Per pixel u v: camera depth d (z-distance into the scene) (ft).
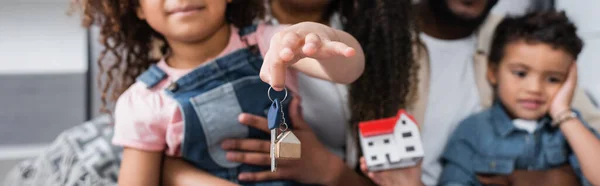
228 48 2.45
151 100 2.39
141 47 2.82
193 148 2.38
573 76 2.97
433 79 3.13
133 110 2.39
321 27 1.90
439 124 3.15
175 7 2.27
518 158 3.07
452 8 3.06
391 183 2.62
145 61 2.85
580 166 2.95
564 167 3.01
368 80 2.96
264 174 2.48
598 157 2.89
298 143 1.73
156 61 2.84
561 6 3.01
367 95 2.96
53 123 3.87
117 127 2.42
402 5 3.03
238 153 2.41
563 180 3.01
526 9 3.04
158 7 2.31
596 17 2.93
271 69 1.54
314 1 2.97
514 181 3.08
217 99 2.35
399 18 3.02
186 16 2.28
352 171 2.89
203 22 2.30
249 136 2.44
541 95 3.02
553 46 2.97
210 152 2.41
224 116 2.35
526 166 3.06
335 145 3.13
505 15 3.08
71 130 3.45
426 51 3.11
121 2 2.59
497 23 3.09
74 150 3.19
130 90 2.50
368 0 3.00
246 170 2.47
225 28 2.49
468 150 3.15
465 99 3.15
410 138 2.52
